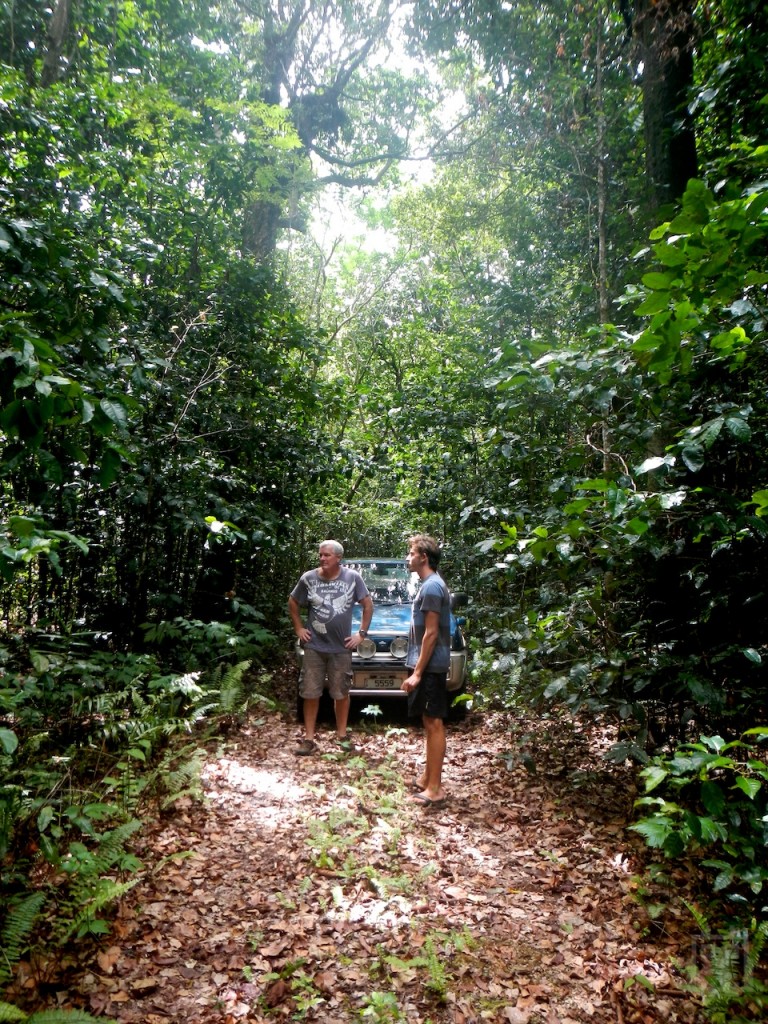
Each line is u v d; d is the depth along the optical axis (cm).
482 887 362
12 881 317
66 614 610
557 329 912
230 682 581
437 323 1339
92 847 364
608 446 510
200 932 314
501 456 650
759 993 261
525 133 912
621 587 482
